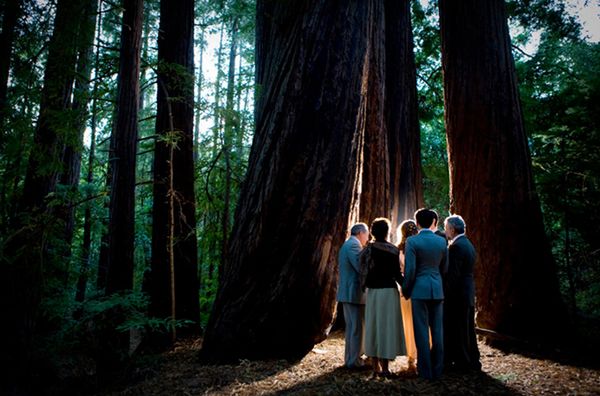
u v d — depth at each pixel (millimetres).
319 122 5988
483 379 4297
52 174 6184
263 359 5289
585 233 6688
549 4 9961
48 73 6008
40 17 5988
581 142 7074
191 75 7746
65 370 6129
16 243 5449
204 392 4301
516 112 6840
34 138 6008
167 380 4855
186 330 7766
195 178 9555
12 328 5195
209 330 5645
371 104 7527
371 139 7527
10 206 6234
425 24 12680
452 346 4590
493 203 6551
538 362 5094
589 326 6664
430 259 4375
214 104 8352
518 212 6430
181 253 8055
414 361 4871
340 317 7504
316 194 5793
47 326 6012
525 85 10445
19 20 5926
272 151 6004
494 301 6285
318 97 6059
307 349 5500
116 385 5039
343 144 6047
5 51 5824
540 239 6352
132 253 5609
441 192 13031
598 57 9344
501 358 5371
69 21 5902
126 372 5266
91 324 5344
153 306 7695
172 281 6863
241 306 5531
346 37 6371
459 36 7320
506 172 6582
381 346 4332
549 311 6020
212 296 10961
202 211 9734
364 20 6664
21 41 6023
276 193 5836
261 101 6742
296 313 5496
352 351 4797
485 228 6543
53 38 5906
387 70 8609
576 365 4906
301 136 5953
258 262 5676
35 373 5277
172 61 8414
